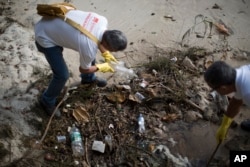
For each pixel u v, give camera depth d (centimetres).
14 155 350
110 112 396
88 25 318
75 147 362
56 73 346
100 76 432
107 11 525
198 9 534
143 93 414
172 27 505
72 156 358
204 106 406
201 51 468
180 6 538
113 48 316
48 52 334
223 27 504
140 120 388
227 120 331
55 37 325
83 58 324
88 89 410
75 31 315
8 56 437
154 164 357
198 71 444
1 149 350
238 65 456
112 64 350
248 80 279
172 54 466
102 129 381
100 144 365
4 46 451
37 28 333
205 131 389
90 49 315
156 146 371
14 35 468
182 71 443
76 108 394
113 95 409
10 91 397
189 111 402
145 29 501
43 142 366
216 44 483
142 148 369
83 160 356
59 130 377
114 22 508
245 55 470
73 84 419
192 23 511
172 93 412
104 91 415
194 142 379
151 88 419
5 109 380
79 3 535
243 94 281
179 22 513
